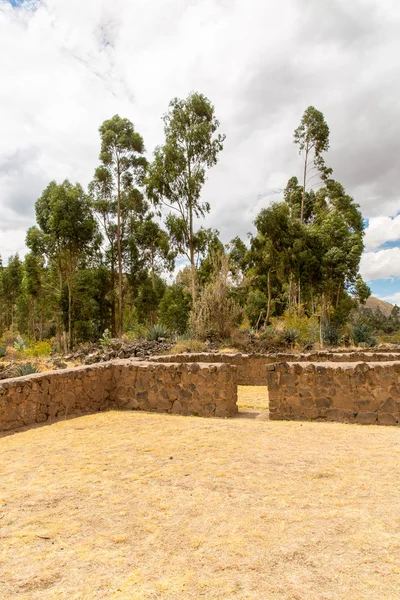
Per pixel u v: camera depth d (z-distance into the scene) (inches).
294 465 171.9
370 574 93.6
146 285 1553.9
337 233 1129.4
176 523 123.0
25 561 105.1
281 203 1093.1
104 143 1350.9
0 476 171.2
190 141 1138.0
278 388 273.3
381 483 148.3
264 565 98.8
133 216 1488.7
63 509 135.9
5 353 798.5
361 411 255.0
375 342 883.4
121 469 174.2
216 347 779.4
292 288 1228.5
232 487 149.5
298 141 1504.7
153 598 88.1
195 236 1174.3
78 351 815.1
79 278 1274.6
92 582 94.8
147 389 315.6
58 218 1141.1
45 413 282.0
